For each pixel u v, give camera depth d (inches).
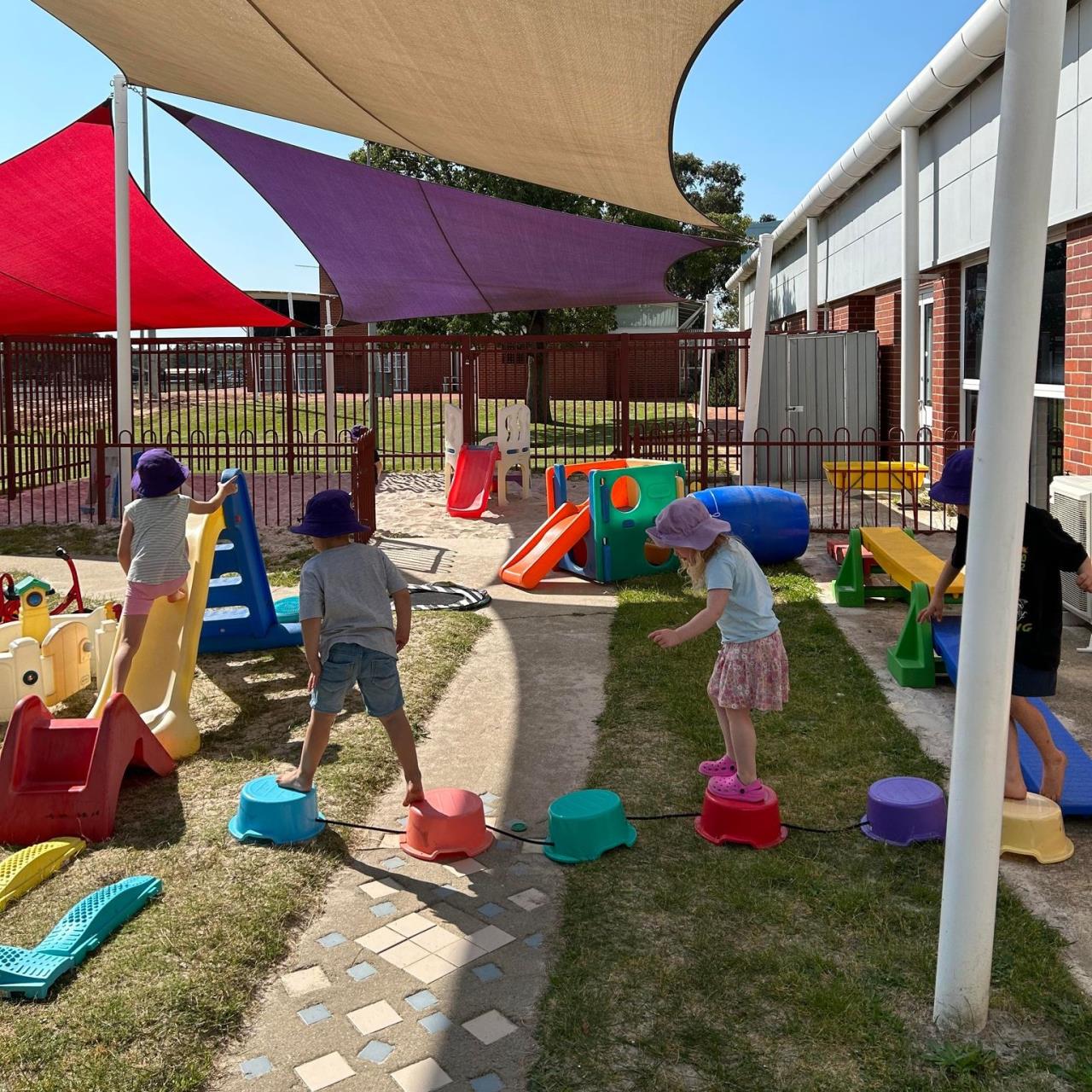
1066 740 194.2
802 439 626.8
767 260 471.8
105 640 260.5
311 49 294.7
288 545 458.9
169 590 226.2
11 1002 128.3
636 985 131.8
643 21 203.9
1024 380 112.7
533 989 132.7
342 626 174.4
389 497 604.1
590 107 276.4
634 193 371.6
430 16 236.2
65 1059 117.3
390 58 282.2
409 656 281.6
